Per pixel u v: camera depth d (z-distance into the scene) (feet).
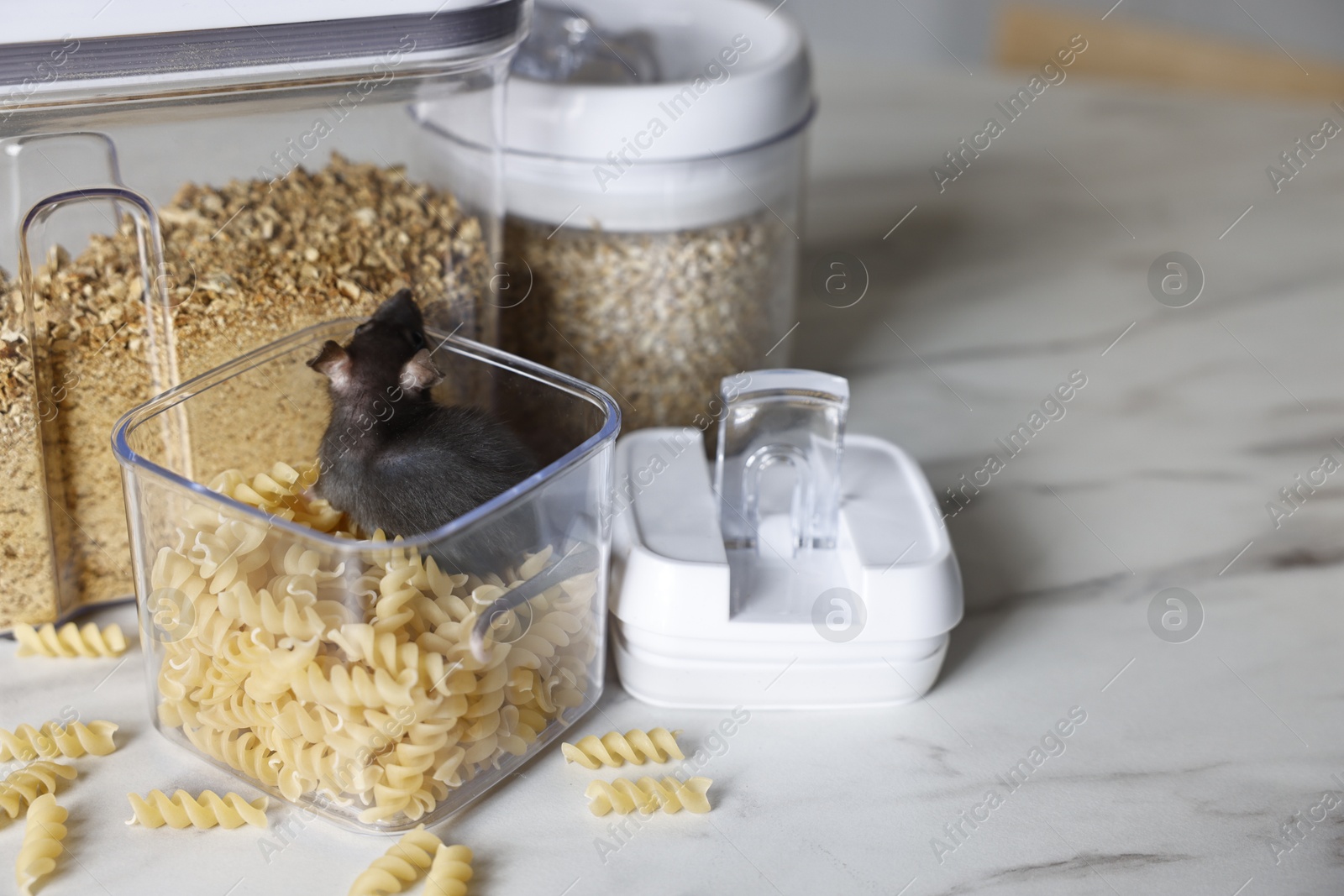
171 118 2.33
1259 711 2.52
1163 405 3.66
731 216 2.98
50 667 2.54
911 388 3.68
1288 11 6.90
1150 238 4.57
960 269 4.36
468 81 2.52
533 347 3.09
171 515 2.11
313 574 1.97
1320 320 4.10
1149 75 6.57
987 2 7.53
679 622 2.33
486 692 2.14
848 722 2.46
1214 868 2.14
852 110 5.49
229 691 2.16
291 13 2.22
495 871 2.09
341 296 2.64
